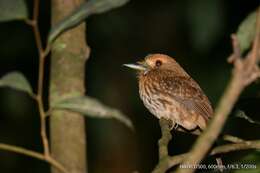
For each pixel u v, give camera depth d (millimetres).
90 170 13250
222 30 13000
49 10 13133
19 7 5398
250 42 5516
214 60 13500
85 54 6234
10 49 12961
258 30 4340
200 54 13602
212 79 13367
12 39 12891
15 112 12805
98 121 13016
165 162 5895
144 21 13766
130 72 13594
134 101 13594
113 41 13562
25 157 13000
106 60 13578
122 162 13406
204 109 10414
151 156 13750
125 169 13422
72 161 5809
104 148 13250
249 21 5512
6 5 5391
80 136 5910
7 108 12758
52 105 5188
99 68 13461
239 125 12781
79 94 6043
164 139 8031
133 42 13773
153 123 14414
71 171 5773
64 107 5125
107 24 13328
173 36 13844
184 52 13828
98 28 13336
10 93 12680
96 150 13203
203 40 11859
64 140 5867
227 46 13367
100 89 13406
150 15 13734
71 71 6066
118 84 13562
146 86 10836
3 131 13047
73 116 5895
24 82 5227
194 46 11938
